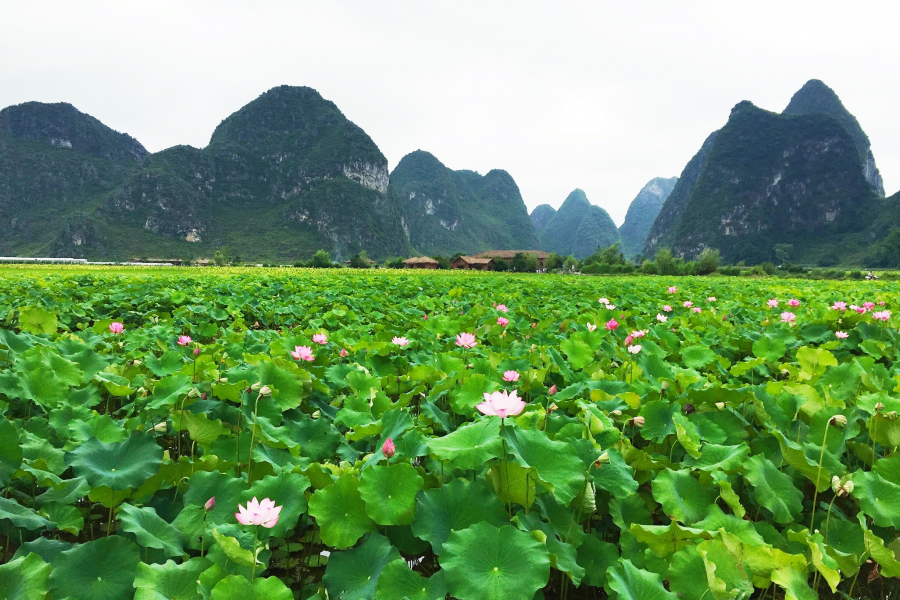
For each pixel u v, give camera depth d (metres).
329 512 2.13
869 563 2.51
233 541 1.80
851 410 3.20
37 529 2.19
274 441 2.86
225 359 4.77
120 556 1.97
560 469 2.26
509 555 1.85
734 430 3.14
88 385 3.91
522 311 10.19
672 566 1.94
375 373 4.83
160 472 2.60
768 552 1.85
